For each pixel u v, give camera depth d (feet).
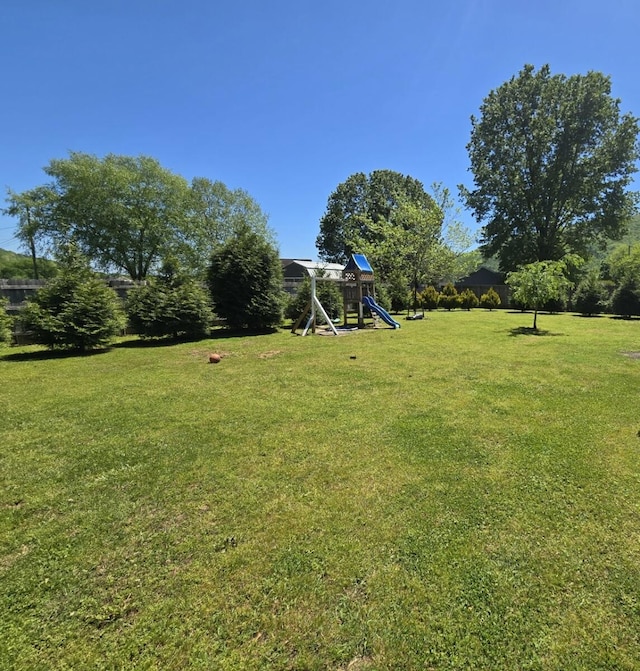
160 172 82.23
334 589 5.12
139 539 6.21
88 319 25.44
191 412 12.43
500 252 79.25
